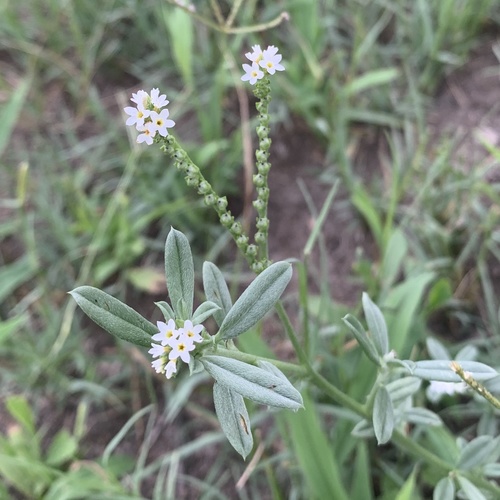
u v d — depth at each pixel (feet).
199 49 1.10
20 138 1.10
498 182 0.94
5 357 0.90
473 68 1.08
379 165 1.01
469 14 1.07
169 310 0.39
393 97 1.03
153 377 0.86
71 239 0.94
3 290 0.88
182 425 0.83
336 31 1.11
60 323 0.90
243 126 0.95
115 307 0.39
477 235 0.87
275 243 0.96
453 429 0.77
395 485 0.72
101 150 1.03
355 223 0.95
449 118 1.03
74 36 1.14
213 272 0.47
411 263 0.85
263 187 0.42
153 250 0.96
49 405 0.87
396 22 1.11
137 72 1.14
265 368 0.40
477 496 0.52
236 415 0.40
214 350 0.40
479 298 0.86
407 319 0.69
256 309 0.39
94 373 0.87
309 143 1.04
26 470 0.77
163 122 0.39
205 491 0.78
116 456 0.81
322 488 0.62
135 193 0.99
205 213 0.96
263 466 0.72
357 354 0.77
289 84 1.00
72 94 1.15
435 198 0.90
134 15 1.14
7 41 1.15
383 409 0.47
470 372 0.45
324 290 0.79
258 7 1.14
